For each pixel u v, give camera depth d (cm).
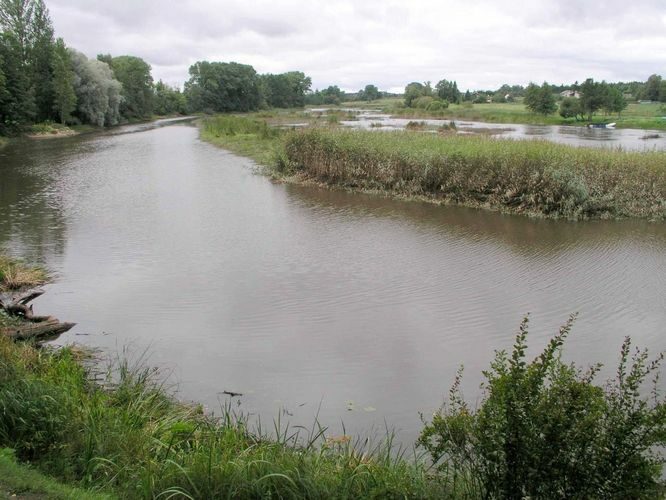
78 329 964
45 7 5884
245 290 1171
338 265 1350
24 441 546
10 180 2594
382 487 479
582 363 871
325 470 526
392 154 2339
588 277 1277
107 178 2681
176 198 2188
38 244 1498
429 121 7175
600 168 1988
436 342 939
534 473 404
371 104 15688
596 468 396
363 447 642
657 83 12425
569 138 4625
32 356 770
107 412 617
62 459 529
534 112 8606
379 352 900
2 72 4738
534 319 1038
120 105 7625
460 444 461
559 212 1898
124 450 548
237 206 2042
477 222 1814
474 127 6147
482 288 1201
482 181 2067
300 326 995
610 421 411
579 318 1045
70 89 5750
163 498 476
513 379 423
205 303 1096
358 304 1102
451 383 804
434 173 2197
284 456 539
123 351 884
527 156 2056
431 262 1382
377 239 1596
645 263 1382
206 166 3114
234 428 625
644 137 4791
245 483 484
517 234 1662
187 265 1336
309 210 1983
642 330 998
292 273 1287
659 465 405
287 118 7744
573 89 12788
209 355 879
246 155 3575
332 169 2500
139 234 1625
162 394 734
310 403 748
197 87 10756
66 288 1166
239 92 11625
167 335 949
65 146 4297
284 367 845
